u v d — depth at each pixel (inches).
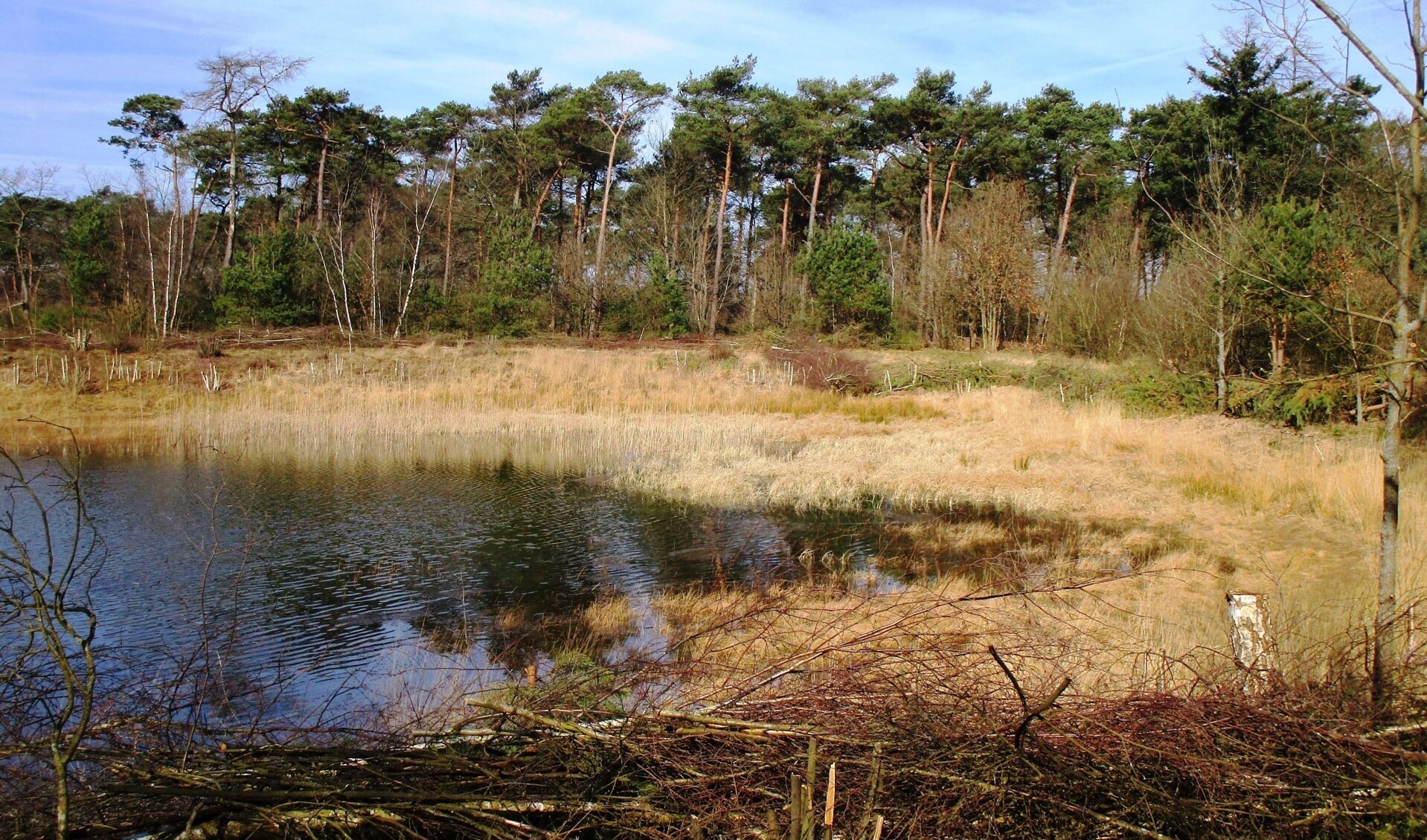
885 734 152.6
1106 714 156.7
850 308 1584.6
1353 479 553.0
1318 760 150.5
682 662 191.2
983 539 521.3
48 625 187.5
